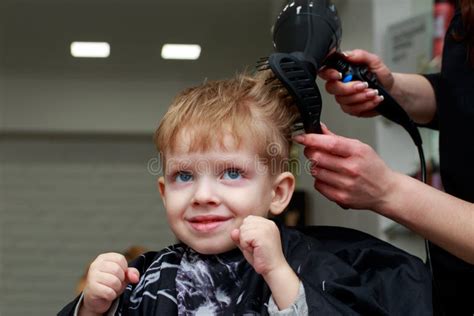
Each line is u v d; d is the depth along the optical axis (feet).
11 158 16.61
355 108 3.61
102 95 16.35
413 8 8.20
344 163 2.95
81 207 16.69
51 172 16.66
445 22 6.85
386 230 7.89
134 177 16.85
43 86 16.22
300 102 2.89
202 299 2.99
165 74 16.35
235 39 14.92
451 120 3.56
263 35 14.67
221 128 2.98
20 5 12.57
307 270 2.84
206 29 14.29
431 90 3.91
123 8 12.89
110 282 2.76
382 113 3.62
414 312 2.83
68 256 16.51
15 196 16.53
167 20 13.56
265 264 2.64
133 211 16.79
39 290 16.34
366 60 3.66
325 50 3.18
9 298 16.22
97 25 13.82
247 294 2.93
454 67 3.62
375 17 8.22
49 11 12.94
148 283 3.08
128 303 3.03
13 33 14.15
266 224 2.70
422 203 2.97
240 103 3.09
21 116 16.15
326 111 10.15
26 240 16.47
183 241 3.05
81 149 16.81
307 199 11.50
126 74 16.33
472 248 2.95
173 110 3.10
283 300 2.60
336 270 2.84
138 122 16.35
